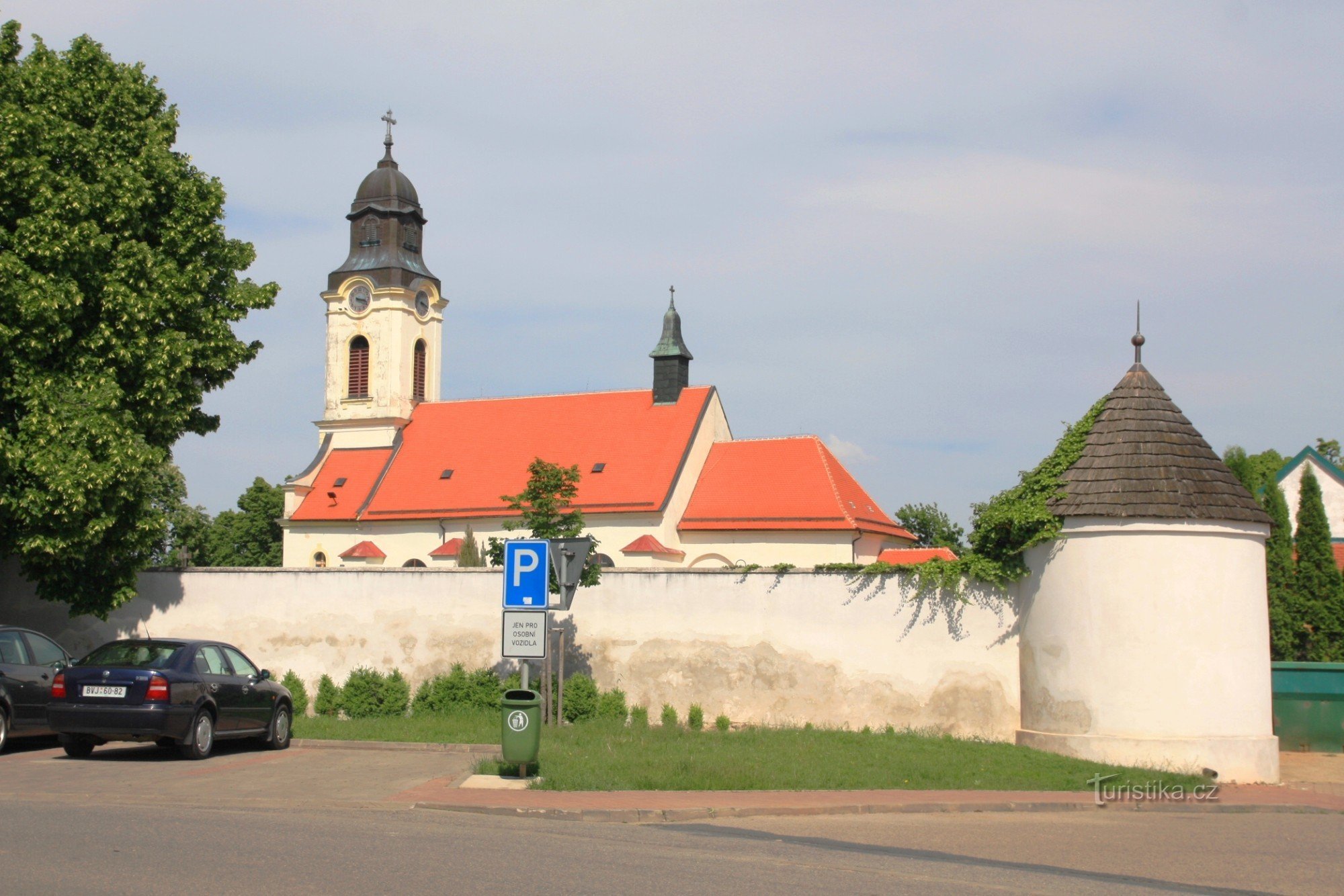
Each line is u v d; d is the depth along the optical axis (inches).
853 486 1995.6
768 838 480.4
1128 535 740.0
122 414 908.6
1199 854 475.5
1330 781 732.7
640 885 370.9
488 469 2069.4
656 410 2057.1
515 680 944.9
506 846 434.0
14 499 862.5
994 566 822.5
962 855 453.1
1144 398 787.4
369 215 2289.6
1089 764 708.0
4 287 842.2
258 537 3070.9
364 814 511.5
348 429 2228.1
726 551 1879.9
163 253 959.0
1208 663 729.0
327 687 981.2
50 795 546.6
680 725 899.4
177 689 688.4
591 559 951.6
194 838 430.9
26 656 738.2
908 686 854.5
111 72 956.0
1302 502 1189.7
